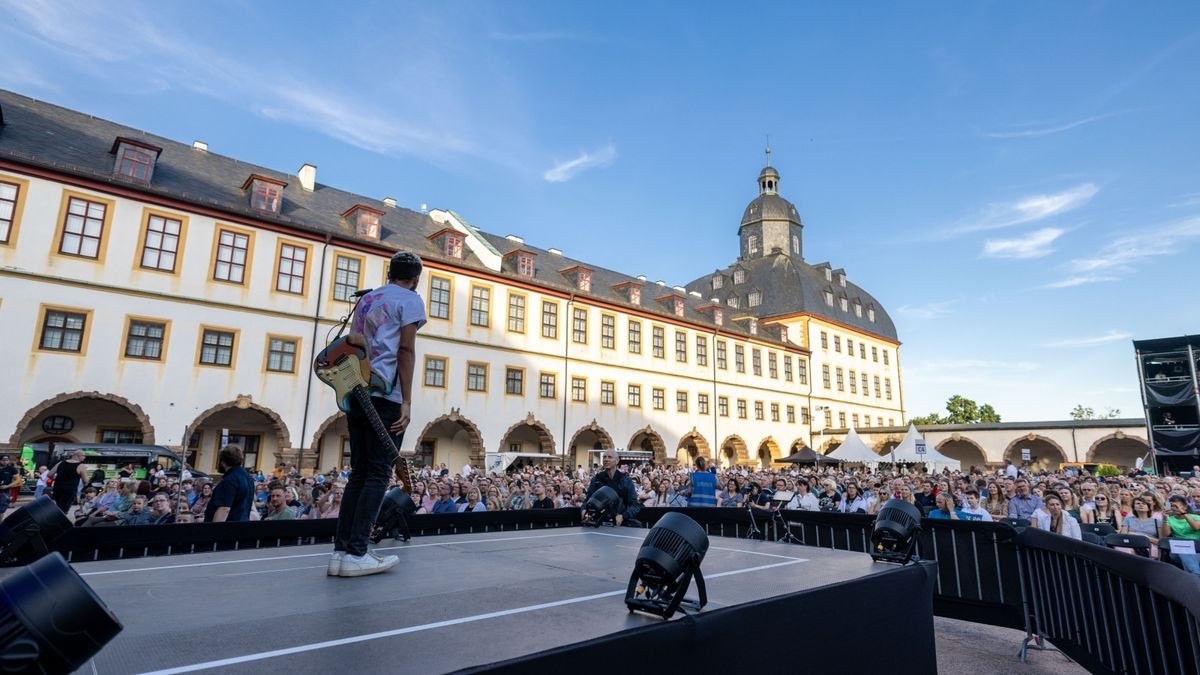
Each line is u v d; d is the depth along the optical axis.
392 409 3.07
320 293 25.19
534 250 39.88
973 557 6.67
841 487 16.03
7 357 18.78
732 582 2.99
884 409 57.53
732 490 13.48
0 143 20.03
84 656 1.19
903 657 3.36
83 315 20.22
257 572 3.04
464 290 29.66
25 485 16.11
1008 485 12.52
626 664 1.76
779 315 51.78
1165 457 32.44
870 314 59.66
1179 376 33.84
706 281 60.59
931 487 13.37
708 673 2.07
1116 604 4.18
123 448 17.84
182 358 21.80
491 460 28.34
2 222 19.27
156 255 21.86
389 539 4.60
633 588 2.29
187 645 1.79
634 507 6.99
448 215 35.53
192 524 5.43
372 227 27.73
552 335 33.03
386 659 1.69
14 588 1.17
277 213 25.30
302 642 1.84
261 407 23.08
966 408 75.31
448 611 2.26
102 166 22.22
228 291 23.09
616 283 41.69
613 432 34.78
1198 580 2.73
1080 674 5.60
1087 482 10.64
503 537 5.09
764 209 59.09
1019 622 6.24
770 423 45.31
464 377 28.81
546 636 1.93
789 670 2.47
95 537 4.93
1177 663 3.21
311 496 12.49
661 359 38.50
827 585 2.85
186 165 25.75
